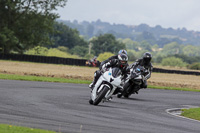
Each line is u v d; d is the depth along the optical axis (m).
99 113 34.41
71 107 36.91
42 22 192.38
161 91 72.44
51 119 28.45
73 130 24.72
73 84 69.44
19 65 127.25
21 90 49.09
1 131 21.33
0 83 56.53
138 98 56.09
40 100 40.34
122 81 41.03
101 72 40.53
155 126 30.09
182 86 94.69
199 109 44.31
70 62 162.00
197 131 29.77
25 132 21.88
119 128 27.19
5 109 31.55
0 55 160.50
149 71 54.09
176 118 37.66
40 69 113.19
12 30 191.12
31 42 195.75
